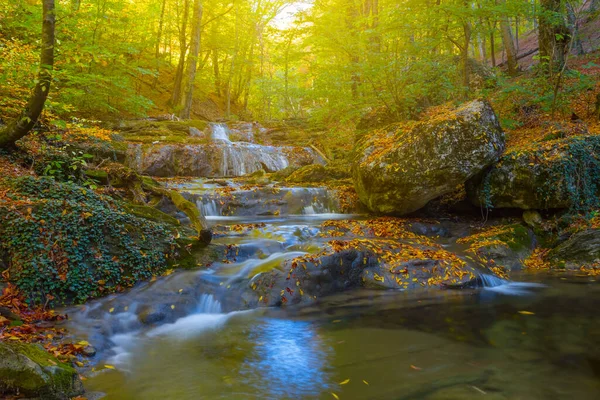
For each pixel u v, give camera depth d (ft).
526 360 11.97
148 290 17.06
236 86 110.42
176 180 38.60
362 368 11.64
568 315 15.90
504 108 41.09
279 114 106.83
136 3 73.26
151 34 69.26
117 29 52.13
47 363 9.91
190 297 17.12
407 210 30.35
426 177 27.50
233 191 34.65
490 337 13.84
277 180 43.11
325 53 61.67
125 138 47.32
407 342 13.53
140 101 48.78
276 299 17.89
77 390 10.03
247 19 94.12
